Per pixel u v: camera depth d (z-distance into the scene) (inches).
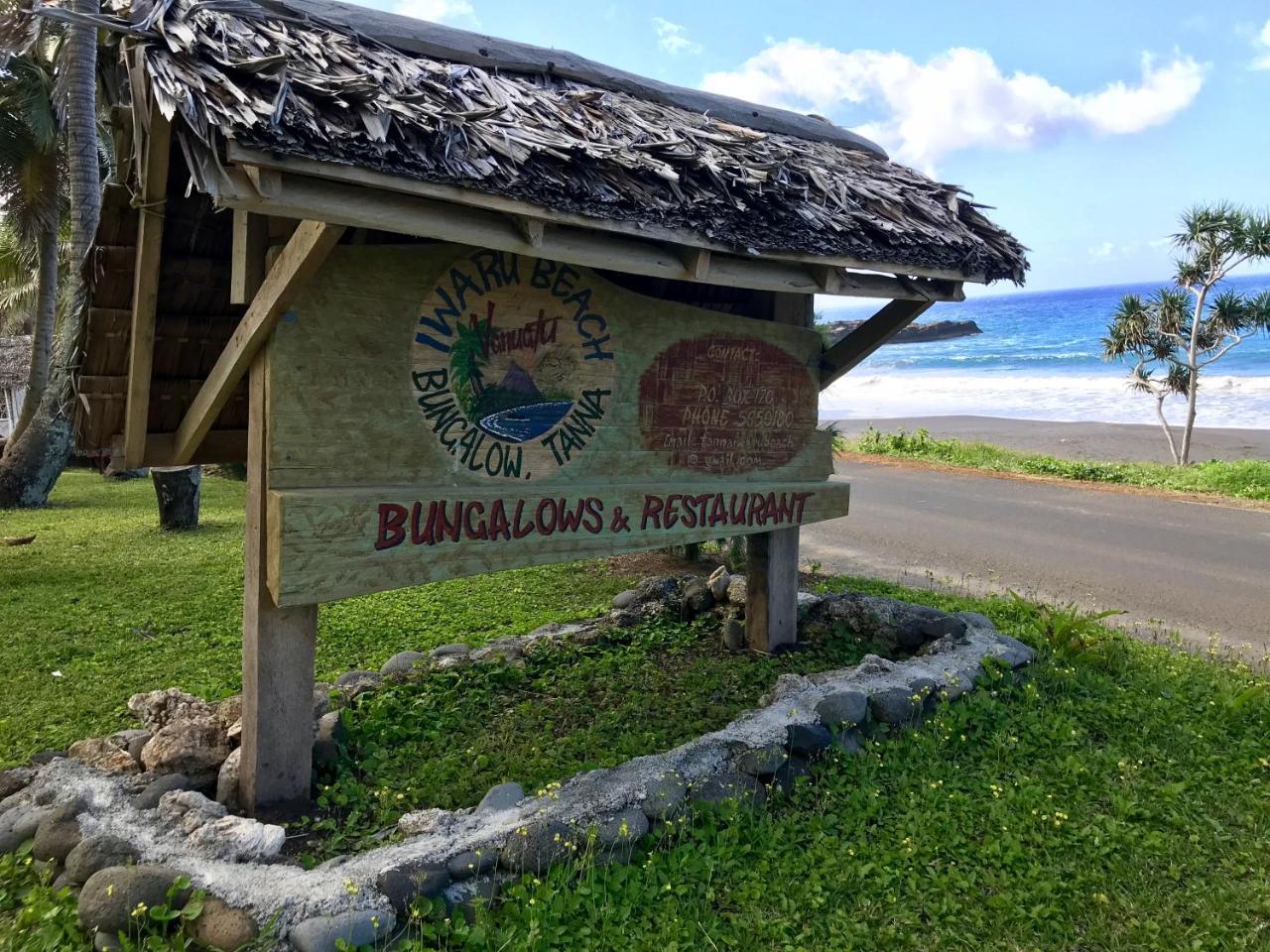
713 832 134.3
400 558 144.8
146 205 125.5
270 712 138.9
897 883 126.3
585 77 166.6
